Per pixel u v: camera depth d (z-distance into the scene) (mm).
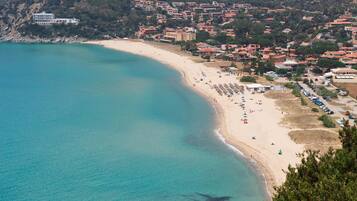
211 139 149875
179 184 117250
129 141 147625
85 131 157375
